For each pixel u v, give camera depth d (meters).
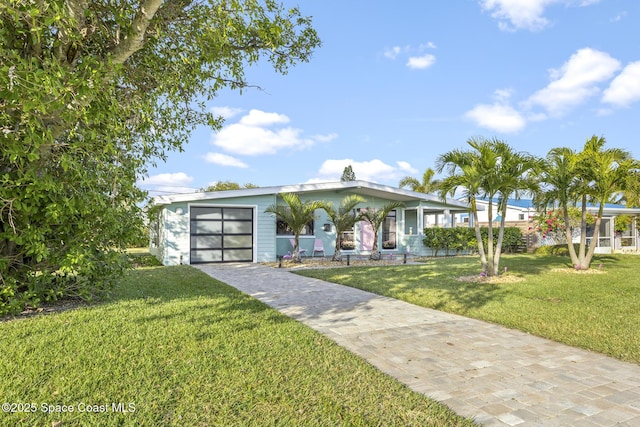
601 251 20.75
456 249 19.44
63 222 5.72
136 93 6.40
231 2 5.05
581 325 5.36
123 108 6.05
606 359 4.11
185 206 14.68
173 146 8.36
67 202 5.32
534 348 4.48
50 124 4.73
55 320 5.11
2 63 3.63
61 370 3.44
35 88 3.48
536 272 11.28
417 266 13.31
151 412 2.76
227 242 15.54
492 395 3.21
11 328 4.70
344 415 2.80
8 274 5.65
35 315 5.54
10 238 5.12
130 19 5.05
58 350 3.94
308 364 3.79
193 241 14.98
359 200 15.74
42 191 5.27
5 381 3.16
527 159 9.82
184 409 2.82
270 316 5.65
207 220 15.26
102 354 3.86
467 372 3.72
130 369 3.51
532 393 3.25
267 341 4.45
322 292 8.10
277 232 17.20
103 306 6.09
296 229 14.85
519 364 3.95
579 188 11.61
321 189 17.09
